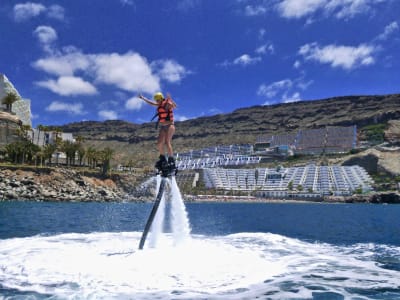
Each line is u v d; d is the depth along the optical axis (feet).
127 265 37.27
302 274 36.24
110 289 29.86
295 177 646.74
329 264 41.68
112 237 62.64
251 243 56.03
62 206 221.46
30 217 122.31
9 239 60.13
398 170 613.93
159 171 48.29
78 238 61.00
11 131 433.48
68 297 27.84
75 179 378.12
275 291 30.25
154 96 47.09
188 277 33.58
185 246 49.34
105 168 446.60
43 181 354.13
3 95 519.19
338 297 28.86
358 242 65.51
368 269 39.24
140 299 27.68
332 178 613.52
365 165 653.71
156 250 45.50
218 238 62.75
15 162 386.11
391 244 62.64
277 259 43.60
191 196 558.56
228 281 32.73
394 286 32.09
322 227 104.17
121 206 243.60
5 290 29.35
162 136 46.85
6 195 300.20
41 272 34.68
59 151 472.03
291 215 178.81
